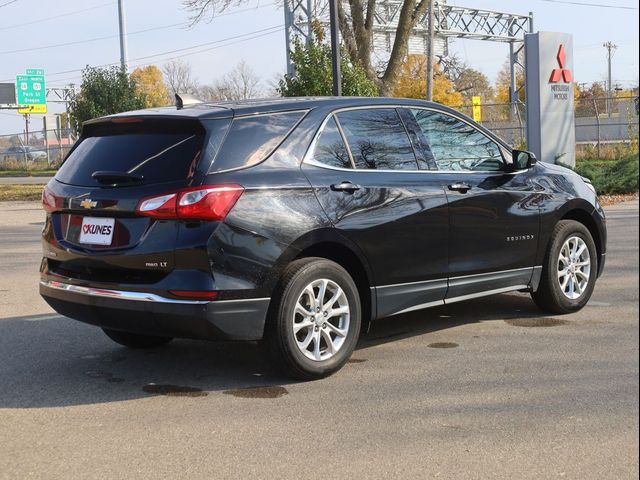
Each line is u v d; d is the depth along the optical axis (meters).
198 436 4.26
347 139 5.55
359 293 5.64
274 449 4.04
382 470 3.73
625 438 4.05
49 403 4.90
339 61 16.78
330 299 5.29
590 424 4.27
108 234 5.08
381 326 6.75
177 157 4.97
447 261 5.96
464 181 6.10
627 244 11.07
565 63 21.72
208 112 5.08
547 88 21.36
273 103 5.37
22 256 12.21
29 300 8.44
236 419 4.52
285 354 5.04
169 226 4.83
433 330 6.55
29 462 3.94
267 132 5.20
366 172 5.55
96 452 4.06
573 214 7.17
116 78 31.45
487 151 6.47
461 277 6.08
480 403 4.66
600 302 7.46
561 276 6.90
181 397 4.98
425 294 5.86
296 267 5.09
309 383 5.19
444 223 5.90
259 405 4.77
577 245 6.99
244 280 4.86
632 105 29.88
